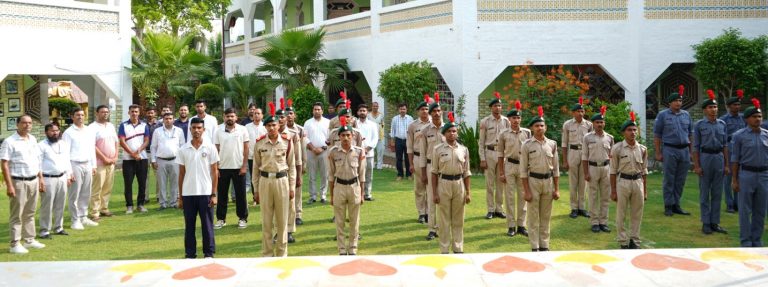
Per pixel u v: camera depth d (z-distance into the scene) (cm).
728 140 981
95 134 1024
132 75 1714
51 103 2109
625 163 792
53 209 1004
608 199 912
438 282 560
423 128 898
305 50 1884
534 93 1465
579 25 1548
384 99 1675
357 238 787
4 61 1431
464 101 1562
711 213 898
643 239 859
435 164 769
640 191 791
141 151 1086
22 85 1666
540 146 774
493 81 1653
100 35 1606
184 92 2377
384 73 1648
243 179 948
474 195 1192
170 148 1098
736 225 946
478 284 555
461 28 1559
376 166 1638
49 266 618
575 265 602
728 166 899
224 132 941
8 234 916
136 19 2520
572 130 1012
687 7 1548
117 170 1633
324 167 1141
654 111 1703
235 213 1064
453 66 1595
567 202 1116
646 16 1548
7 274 591
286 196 766
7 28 1434
